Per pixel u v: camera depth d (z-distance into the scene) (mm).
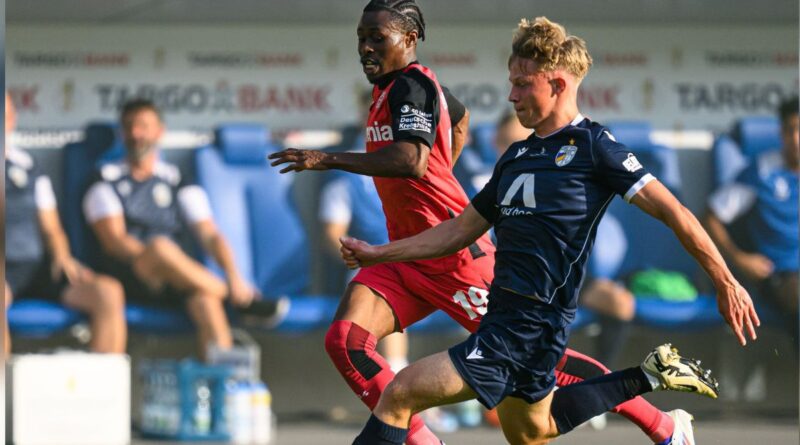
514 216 16734
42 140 38562
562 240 16516
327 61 39969
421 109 18203
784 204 39781
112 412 31891
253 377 34125
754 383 40562
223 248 38312
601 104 40469
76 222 38125
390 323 19453
